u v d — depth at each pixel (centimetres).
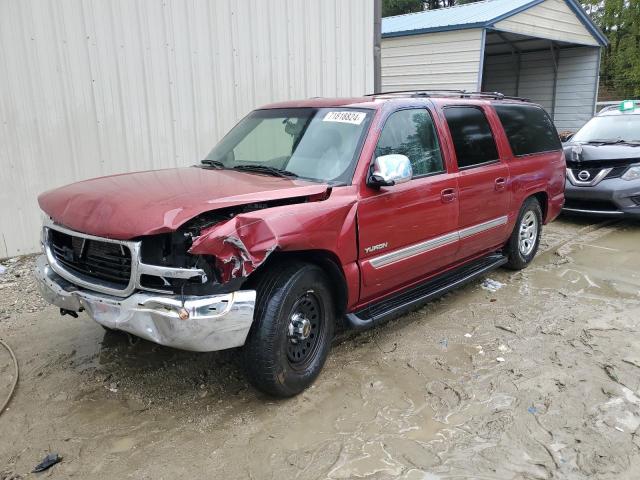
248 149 449
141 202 315
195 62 731
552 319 486
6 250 639
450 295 548
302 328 348
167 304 295
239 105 782
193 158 752
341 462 295
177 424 328
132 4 671
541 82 1823
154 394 359
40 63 623
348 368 397
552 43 1648
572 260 667
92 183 374
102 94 668
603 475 287
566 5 1532
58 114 644
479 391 367
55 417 334
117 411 340
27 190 640
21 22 605
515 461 297
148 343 427
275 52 803
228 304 301
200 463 294
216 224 308
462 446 309
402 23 1589
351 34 889
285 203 342
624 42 2811
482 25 1302
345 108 427
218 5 737
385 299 432
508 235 570
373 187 387
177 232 302
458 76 1380
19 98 617
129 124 693
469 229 494
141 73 691
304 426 327
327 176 388
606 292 554
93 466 291
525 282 587
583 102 1741
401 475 285
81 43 645
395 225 405
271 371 331
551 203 639
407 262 424
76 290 337
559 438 317
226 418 335
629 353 420
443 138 468
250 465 293
